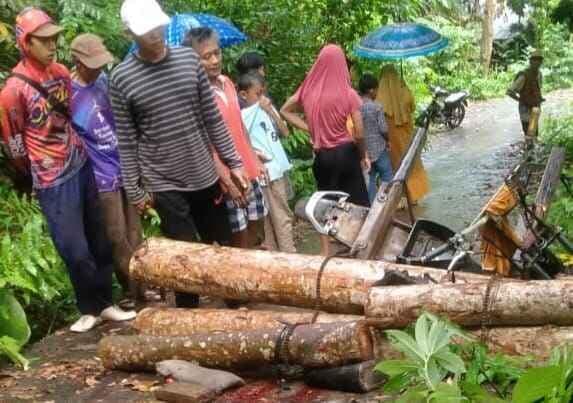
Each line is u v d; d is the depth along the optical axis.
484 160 14.33
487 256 5.90
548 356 4.55
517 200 5.76
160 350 5.18
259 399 4.79
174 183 5.86
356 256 5.98
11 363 5.67
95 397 5.03
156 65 5.66
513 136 17.09
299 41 11.68
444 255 5.93
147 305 6.61
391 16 14.06
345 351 4.69
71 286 6.95
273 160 7.07
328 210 6.27
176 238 5.98
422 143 6.72
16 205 6.82
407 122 10.52
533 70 13.94
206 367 5.09
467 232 5.62
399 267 5.31
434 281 5.01
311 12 12.65
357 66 13.50
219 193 6.09
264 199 6.94
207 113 5.87
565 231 7.90
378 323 4.72
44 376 5.40
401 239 6.33
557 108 20.72
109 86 5.73
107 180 6.23
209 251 5.74
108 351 5.34
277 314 5.36
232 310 5.55
